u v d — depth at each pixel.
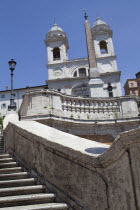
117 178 3.21
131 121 14.48
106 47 57.28
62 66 55.94
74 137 5.77
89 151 4.06
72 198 4.24
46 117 12.87
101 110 15.95
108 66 54.66
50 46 58.19
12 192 4.85
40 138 5.55
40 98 14.57
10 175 5.81
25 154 6.67
